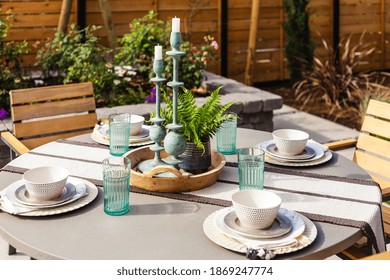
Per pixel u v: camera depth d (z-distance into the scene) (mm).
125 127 2531
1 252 3193
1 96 4781
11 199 2025
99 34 6488
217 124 2240
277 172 2367
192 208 2012
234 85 5609
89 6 6383
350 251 2369
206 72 6289
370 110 3074
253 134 2920
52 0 6051
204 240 1784
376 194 2143
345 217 1938
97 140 2764
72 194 2059
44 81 5391
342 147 3006
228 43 7414
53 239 1790
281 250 1689
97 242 1771
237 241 1751
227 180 2268
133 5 6594
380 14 8523
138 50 5371
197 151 2252
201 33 7117
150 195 2131
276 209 1769
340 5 8125
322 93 7086
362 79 7922
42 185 1970
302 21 7133
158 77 2152
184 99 2223
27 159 2516
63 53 5152
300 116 6215
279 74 7844
